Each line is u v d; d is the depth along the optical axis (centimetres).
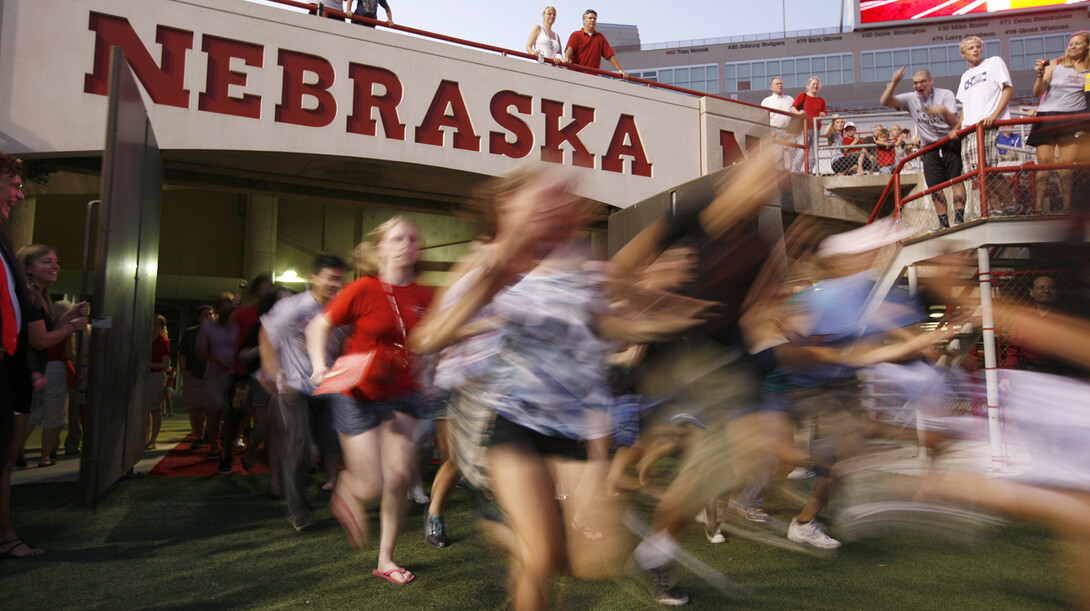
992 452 223
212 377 662
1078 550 183
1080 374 181
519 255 180
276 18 757
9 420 318
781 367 250
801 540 316
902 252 639
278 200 1577
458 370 203
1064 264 187
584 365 201
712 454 240
